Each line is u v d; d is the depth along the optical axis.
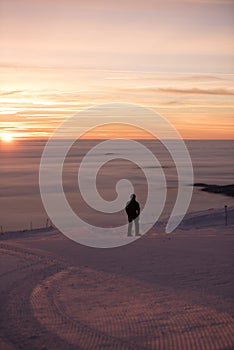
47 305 12.77
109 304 12.78
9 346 10.05
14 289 14.36
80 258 18.66
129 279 15.33
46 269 16.89
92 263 17.75
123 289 14.21
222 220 33.84
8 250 20.34
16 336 10.60
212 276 15.43
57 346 10.02
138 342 10.16
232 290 13.80
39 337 10.52
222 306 12.40
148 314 11.91
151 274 15.88
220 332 10.64
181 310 12.16
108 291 14.04
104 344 10.09
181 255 18.84
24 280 15.41
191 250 19.80
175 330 10.81
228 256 18.45
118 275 15.88
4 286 14.70
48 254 19.47
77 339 10.37
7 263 17.86
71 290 14.20
